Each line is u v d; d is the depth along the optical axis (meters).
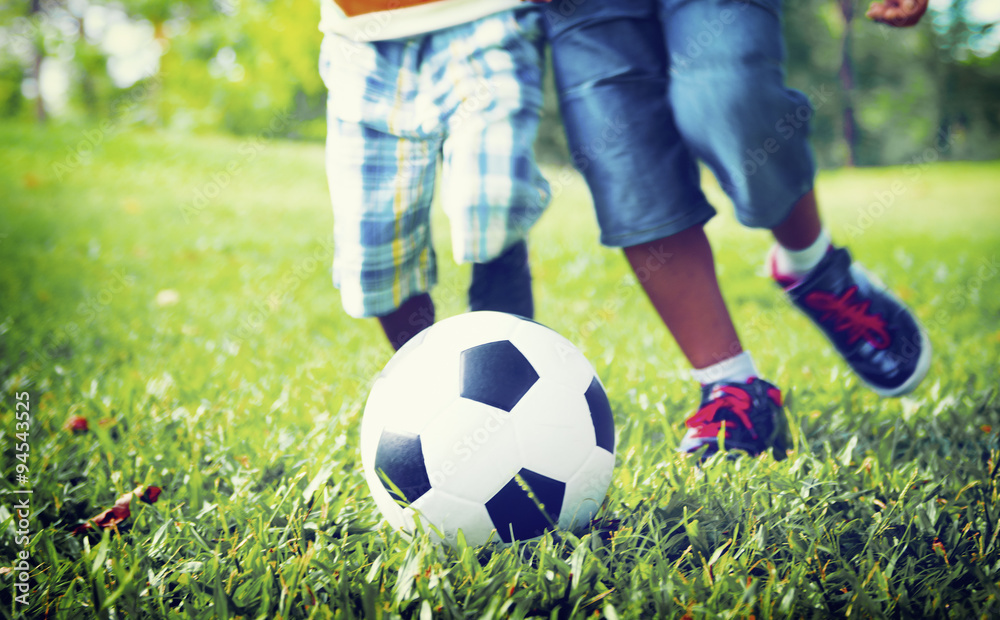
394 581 1.33
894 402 2.20
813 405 2.16
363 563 1.39
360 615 1.25
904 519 1.48
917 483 1.63
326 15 1.72
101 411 2.30
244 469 1.85
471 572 1.30
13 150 10.20
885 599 1.24
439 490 1.35
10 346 3.15
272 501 1.64
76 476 1.89
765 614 1.19
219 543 1.44
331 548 1.42
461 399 1.36
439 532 1.35
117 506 1.66
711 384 1.84
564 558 1.40
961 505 1.53
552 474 1.36
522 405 1.36
